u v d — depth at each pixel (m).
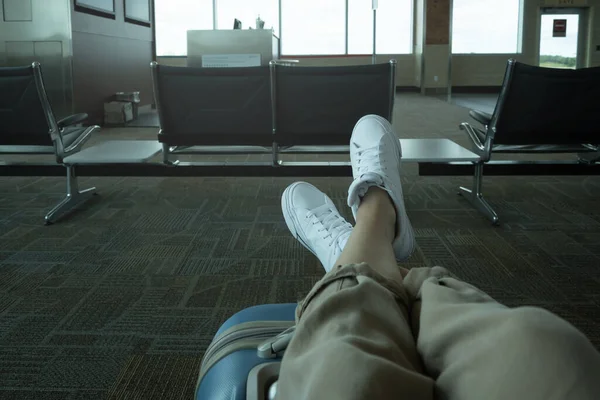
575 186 3.25
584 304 1.66
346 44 12.71
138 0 7.82
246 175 2.70
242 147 2.88
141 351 1.39
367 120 1.58
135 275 1.91
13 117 2.40
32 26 5.57
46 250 2.17
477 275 1.90
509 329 0.31
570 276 1.88
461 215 2.64
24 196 3.05
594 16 12.20
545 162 2.68
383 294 0.48
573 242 2.23
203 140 2.53
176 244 2.24
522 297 1.72
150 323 1.55
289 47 12.64
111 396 1.20
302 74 2.33
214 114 2.45
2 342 1.44
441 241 2.26
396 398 0.34
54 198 3.02
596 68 2.22
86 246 2.22
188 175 2.71
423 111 8.29
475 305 0.40
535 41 12.51
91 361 1.35
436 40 12.13
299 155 4.48
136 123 6.58
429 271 0.54
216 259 2.07
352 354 0.37
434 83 12.32
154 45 8.66
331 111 2.41
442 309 0.42
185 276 1.90
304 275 1.91
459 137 5.46
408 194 3.07
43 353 1.39
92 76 6.19
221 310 1.63
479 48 12.76
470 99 10.90
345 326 0.42
